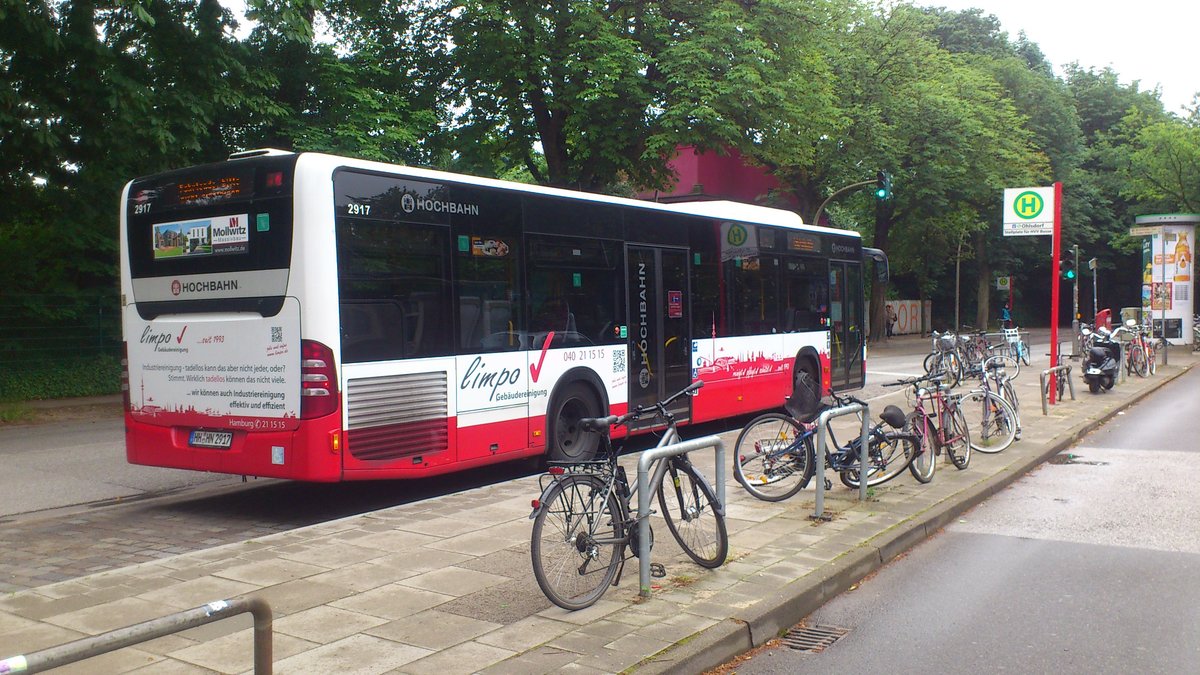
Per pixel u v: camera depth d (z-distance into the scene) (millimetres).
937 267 54219
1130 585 6090
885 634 5207
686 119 19812
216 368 7965
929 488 8867
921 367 27422
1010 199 16531
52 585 5594
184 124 16047
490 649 4574
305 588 5551
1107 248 61938
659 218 11594
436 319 8469
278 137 18906
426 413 8328
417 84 21641
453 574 5844
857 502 8164
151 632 2650
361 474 7742
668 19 20844
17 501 8930
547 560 5117
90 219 17641
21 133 14672
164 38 16000
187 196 8102
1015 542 7254
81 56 15070
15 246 19016
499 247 9203
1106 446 12266
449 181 8672
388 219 8070
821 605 5723
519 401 9367
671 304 11789
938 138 35000
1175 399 18188
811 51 23672
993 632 5219
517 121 21734
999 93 42844
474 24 20062
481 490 8531
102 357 20016
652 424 11359
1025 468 10266
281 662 4398
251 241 7750
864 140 32812
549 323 9812
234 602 2898
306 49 18828
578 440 10273
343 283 7672
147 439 8414
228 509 8633
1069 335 55500
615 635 4773
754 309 13570
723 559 5938
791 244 14594
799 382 8367
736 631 4883
